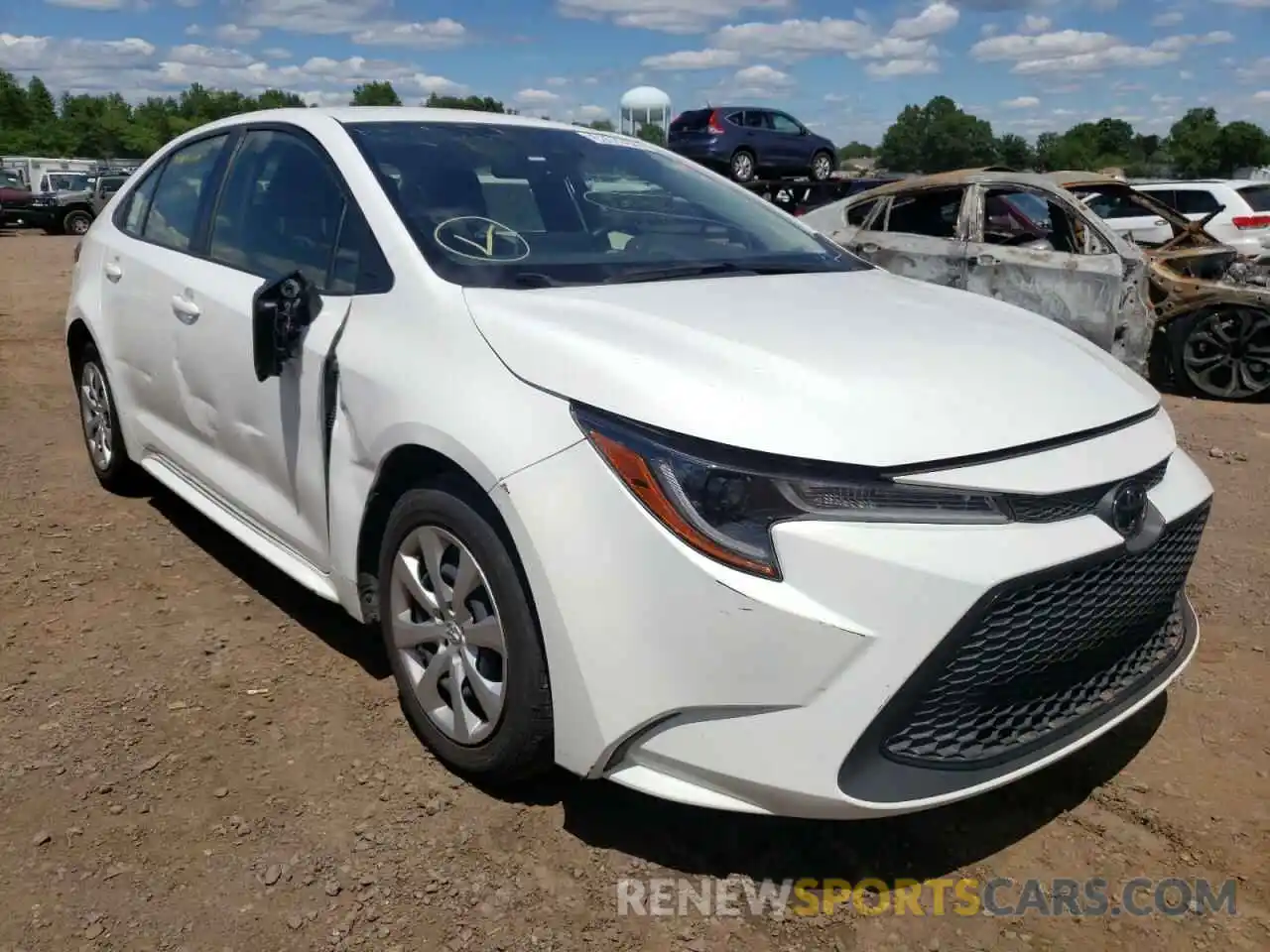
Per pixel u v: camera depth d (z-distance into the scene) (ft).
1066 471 7.45
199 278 11.89
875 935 7.48
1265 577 14.15
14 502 15.40
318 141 10.99
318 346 9.67
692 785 7.30
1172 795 9.18
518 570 7.82
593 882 7.87
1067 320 26.84
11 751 9.18
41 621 11.63
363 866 7.92
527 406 7.75
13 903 7.41
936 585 6.79
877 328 8.75
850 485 6.89
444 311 8.77
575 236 10.48
